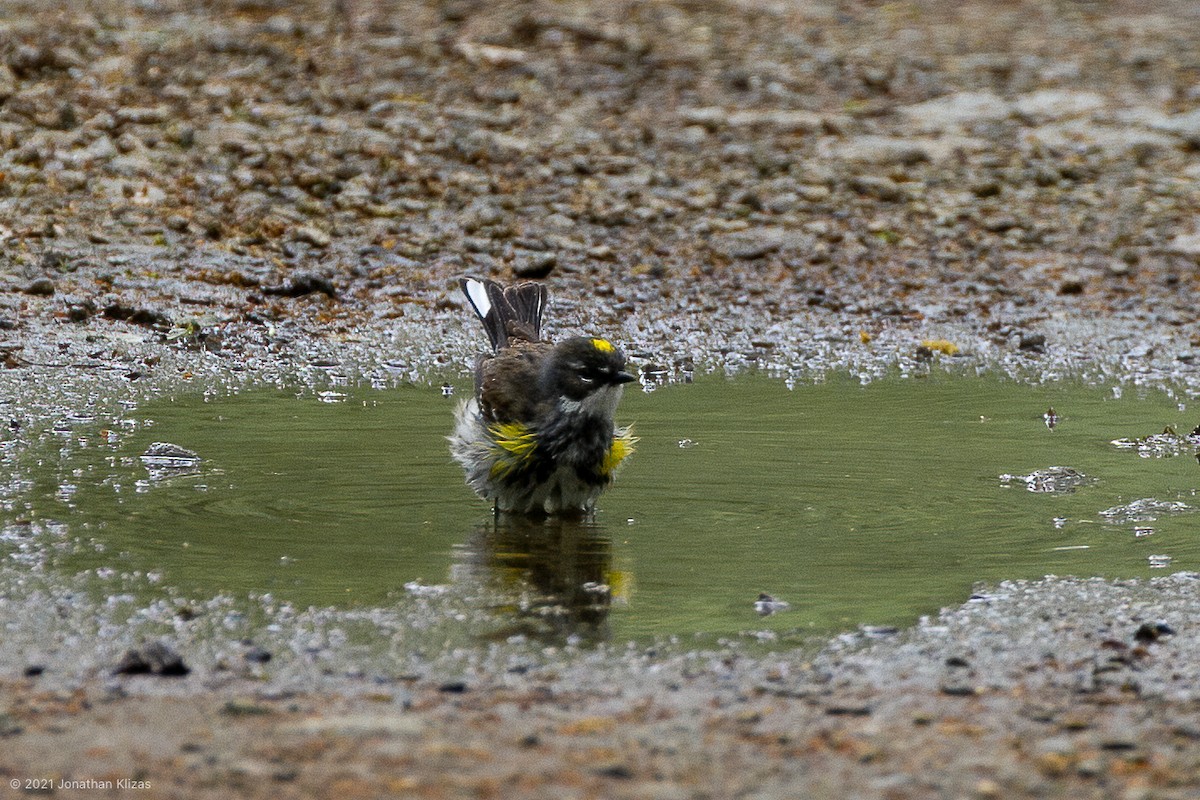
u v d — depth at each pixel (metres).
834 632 9.88
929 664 9.30
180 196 24.16
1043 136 32.03
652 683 8.88
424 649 9.40
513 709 8.39
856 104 33.62
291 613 10.02
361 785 7.31
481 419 13.46
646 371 19.50
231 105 28.11
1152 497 13.73
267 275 22.05
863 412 17.39
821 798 7.31
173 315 20.31
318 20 34.75
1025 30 43.62
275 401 17.16
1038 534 12.45
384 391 17.89
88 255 21.81
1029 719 8.38
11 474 13.67
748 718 8.33
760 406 17.64
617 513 13.17
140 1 34.31
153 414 16.31
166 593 10.36
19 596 10.15
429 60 32.69
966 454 15.41
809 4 44.34
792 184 27.94
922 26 43.03
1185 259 25.64
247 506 12.93
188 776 7.37
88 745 7.72
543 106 31.03
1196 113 33.53
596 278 23.48
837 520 12.89
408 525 12.62
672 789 7.37
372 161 26.55
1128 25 45.31
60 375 17.80
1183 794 7.40
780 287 23.81
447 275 23.03
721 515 13.08
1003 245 26.12
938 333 22.05
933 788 7.45
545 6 38.44
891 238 26.03
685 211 26.36
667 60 35.06
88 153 24.86
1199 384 19.42
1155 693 8.80
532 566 11.43
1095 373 20.03
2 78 27.34
